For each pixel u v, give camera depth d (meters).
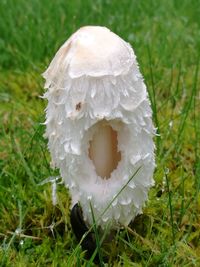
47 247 0.28
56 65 0.24
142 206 0.28
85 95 0.23
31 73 0.45
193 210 0.30
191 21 0.55
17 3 0.56
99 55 0.23
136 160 0.24
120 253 0.28
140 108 0.24
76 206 0.26
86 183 0.25
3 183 0.33
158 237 0.28
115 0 0.56
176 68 0.46
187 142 0.37
